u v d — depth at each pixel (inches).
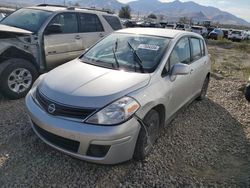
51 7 266.5
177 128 179.2
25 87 209.0
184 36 182.7
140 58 153.9
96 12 292.8
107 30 298.2
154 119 137.9
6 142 144.9
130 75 138.5
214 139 169.8
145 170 131.1
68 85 128.5
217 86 297.0
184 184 124.6
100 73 140.3
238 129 187.8
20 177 119.8
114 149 115.3
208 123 192.7
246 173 135.9
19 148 140.5
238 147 162.2
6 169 124.1
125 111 117.0
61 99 121.2
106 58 160.1
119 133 114.0
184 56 178.7
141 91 128.1
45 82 138.2
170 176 129.0
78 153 117.3
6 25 231.8
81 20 270.2
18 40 210.7
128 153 121.6
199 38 215.5
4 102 198.7
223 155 152.1
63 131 115.5
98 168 129.6
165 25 1831.9
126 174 127.5
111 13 321.1
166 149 151.5
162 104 141.8
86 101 118.2
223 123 195.5
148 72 143.7
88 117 115.0
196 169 137.0
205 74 221.3
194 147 157.3
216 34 1470.2
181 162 141.4
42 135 128.8
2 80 194.1
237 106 234.1
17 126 162.2
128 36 176.6
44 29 230.4
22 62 203.6
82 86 126.6
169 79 150.7
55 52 241.6
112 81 131.2
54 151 139.6
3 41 201.2
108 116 115.0
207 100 243.4
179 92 165.0
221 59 660.7
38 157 134.3
